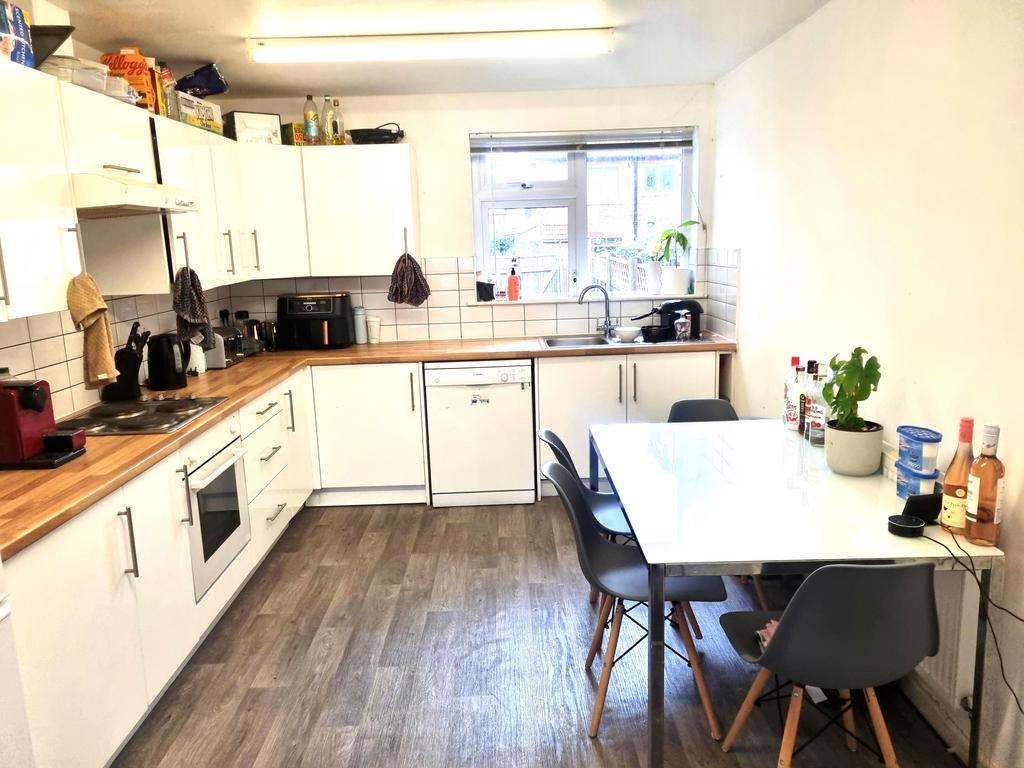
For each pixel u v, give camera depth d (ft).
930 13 7.26
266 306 15.37
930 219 7.36
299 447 13.00
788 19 10.34
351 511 13.92
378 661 8.81
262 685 8.37
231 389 10.66
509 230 15.74
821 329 9.95
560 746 7.29
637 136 15.14
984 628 6.10
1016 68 6.05
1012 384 6.20
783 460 8.39
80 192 7.76
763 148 12.07
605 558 8.09
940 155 7.16
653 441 9.21
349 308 14.64
